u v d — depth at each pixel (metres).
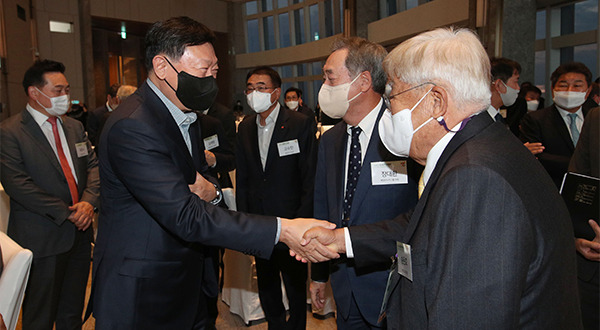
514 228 0.70
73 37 12.94
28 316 2.07
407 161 1.47
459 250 0.71
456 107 0.86
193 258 1.43
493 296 0.69
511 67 2.13
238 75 18.52
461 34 0.90
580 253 1.54
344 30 12.39
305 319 2.22
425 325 0.84
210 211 1.28
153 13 15.38
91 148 2.45
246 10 18.31
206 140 2.87
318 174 1.71
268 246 1.31
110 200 1.35
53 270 2.11
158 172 1.23
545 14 8.20
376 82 1.49
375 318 1.48
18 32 9.39
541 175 0.80
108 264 1.32
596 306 1.57
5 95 8.00
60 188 2.16
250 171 2.39
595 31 7.34
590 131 1.71
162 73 1.29
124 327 1.29
